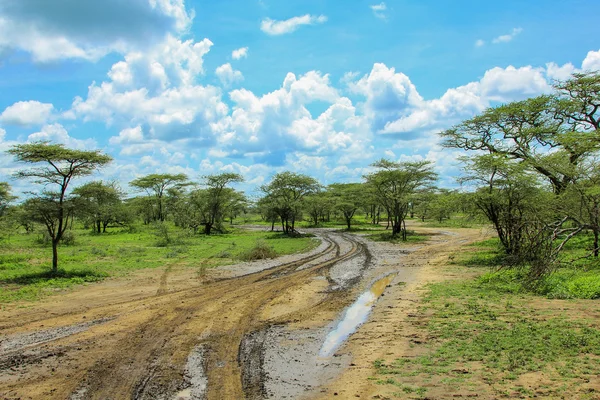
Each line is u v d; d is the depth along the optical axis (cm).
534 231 1586
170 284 1941
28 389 810
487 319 1158
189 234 5028
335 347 1040
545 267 1493
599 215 1620
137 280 2045
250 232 6116
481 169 2295
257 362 942
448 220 7438
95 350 1035
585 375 746
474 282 1758
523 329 1034
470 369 815
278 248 3581
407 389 743
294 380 831
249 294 1714
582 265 1848
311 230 6284
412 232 5262
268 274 2236
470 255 2762
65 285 1881
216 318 1340
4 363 953
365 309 1432
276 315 1375
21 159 2098
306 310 1437
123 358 978
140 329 1217
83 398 768
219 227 6156
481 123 2948
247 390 790
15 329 1223
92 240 4562
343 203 6088
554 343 919
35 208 2100
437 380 775
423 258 2798
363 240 4369
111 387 816
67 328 1230
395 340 1041
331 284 1930
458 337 1020
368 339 1070
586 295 1356
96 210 2316
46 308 1473
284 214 5425
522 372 780
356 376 828
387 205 4981
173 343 1088
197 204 5856
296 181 5322
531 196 2178
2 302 1559
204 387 808
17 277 2016
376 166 4697
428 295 1550
